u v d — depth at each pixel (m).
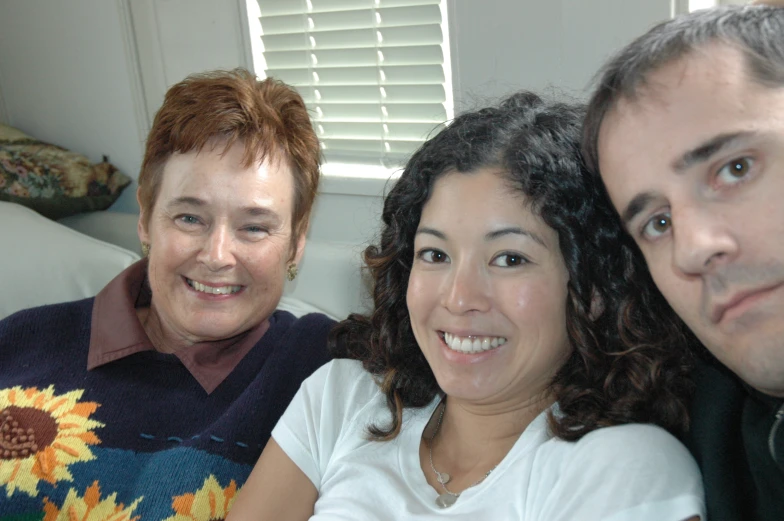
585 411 0.64
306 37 1.20
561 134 0.65
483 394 0.66
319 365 0.85
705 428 0.60
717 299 0.51
